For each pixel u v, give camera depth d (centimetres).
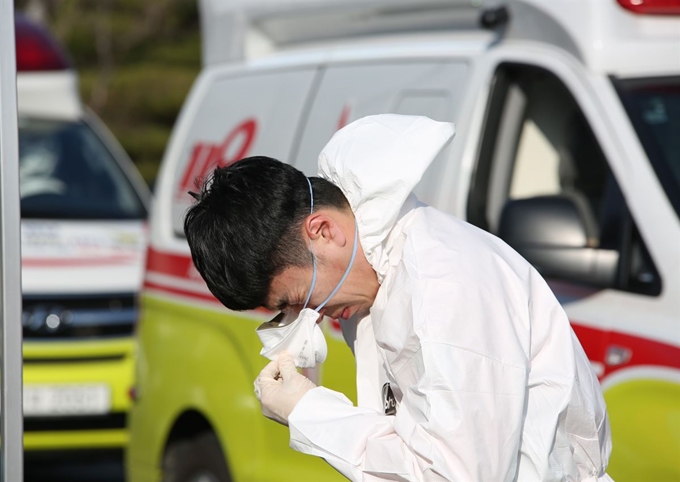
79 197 2159
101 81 5331
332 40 1280
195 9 5538
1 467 705
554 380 618
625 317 884
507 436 582
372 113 1144
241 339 1211
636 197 909
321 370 1098
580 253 902
